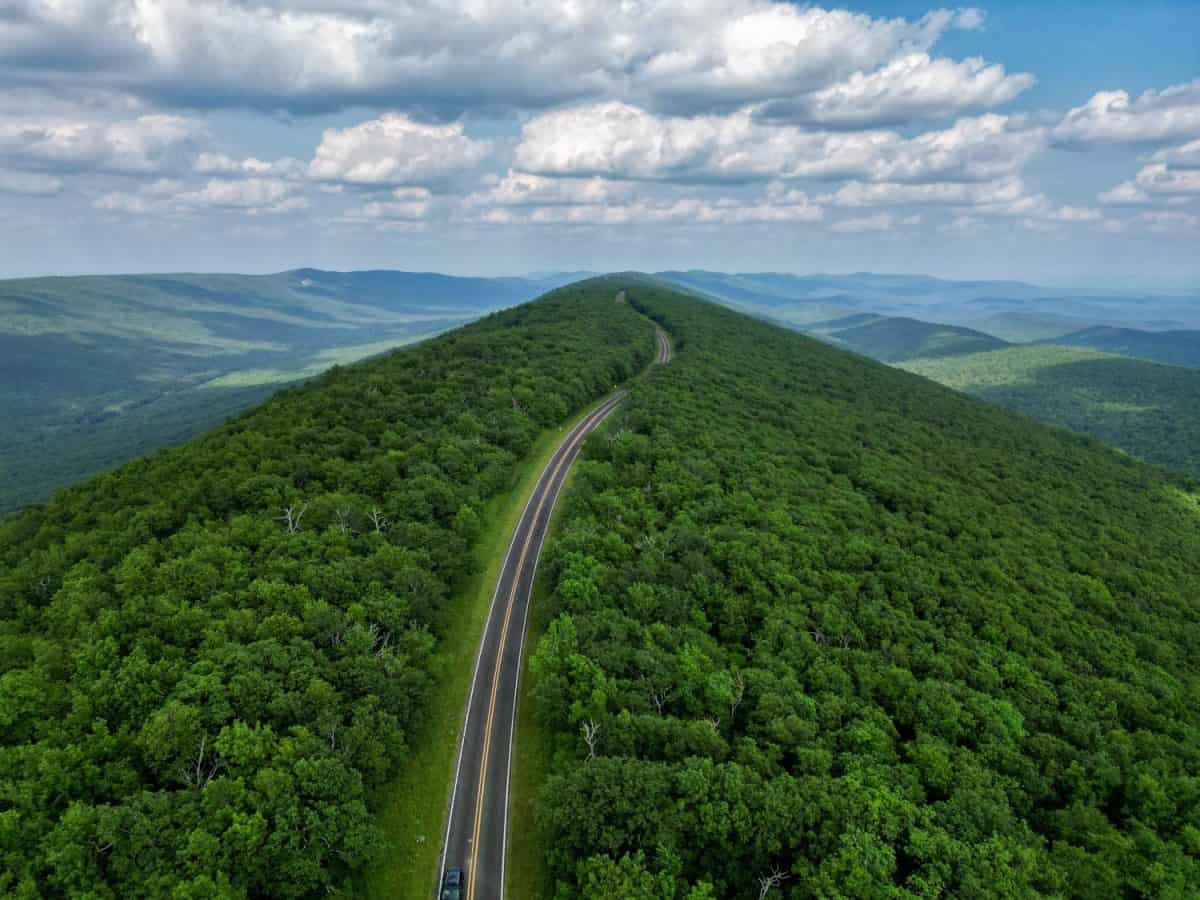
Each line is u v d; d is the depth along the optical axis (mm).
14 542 117875
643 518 134000
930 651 109562
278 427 152500
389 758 77250
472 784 83625
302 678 78938
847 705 92375
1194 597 156750
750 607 111375
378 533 112875
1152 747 99000
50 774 63812
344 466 134875
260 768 68562
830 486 164750
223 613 87812
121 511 114625
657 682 89500
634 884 63906
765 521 136625
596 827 68062
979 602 126688
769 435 192125
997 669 110438
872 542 139625
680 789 72750
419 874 73312
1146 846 82312
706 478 152750
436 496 128625
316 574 98000
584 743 81688
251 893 63938
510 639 108312
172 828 61562
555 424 191000
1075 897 74188
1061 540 172750
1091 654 121000
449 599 114625
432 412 170875
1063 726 99750
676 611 106688
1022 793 86000
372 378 190875
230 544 104312
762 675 93438
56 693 73812
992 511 179625
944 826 76062
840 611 113125
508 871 73562
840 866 68188
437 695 96000
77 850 57875
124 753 69250
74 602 88000
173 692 75000
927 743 88625
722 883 69562
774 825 70812
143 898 57719
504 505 147250
